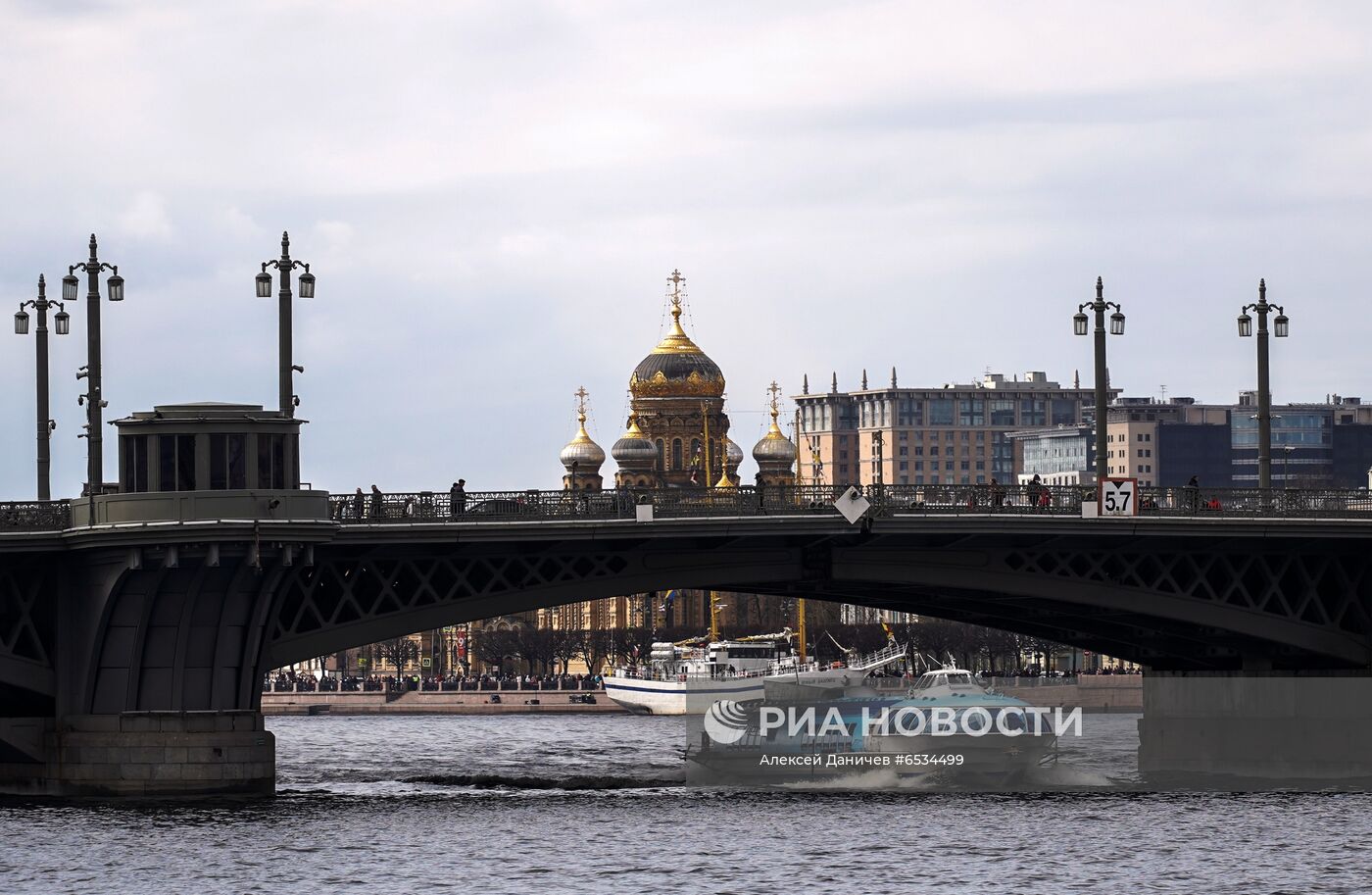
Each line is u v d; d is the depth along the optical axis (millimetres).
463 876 175750
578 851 189500
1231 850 191250
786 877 176250
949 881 174625
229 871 175375
